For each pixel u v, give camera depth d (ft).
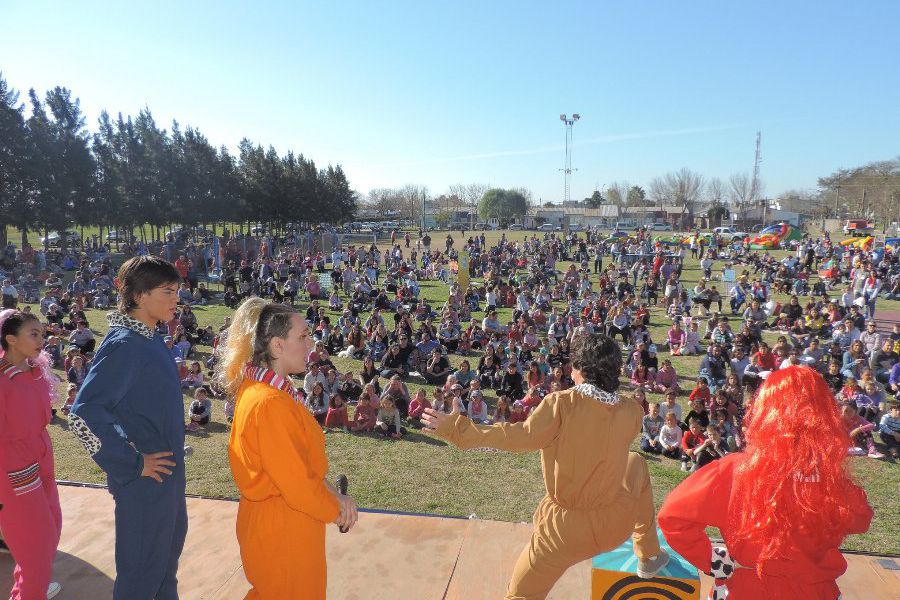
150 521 7.32
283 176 173.17
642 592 7.55
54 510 9.26
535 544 7.40
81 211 120.26
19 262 85.87
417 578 9.37
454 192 368.48
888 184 236.02
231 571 9.55
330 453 29.99
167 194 134.31
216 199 146.72
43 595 8.79
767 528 5.57
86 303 66.95
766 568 5.80
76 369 37.29
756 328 49.83
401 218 303.07
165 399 7.46
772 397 5.85
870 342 43.80
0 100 107.45
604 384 7.18
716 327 51.93
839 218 262.26
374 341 48.98
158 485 7.32
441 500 24.56
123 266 7.35
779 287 82.17
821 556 5.76
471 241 120.37
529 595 7.48
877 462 28.99
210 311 67.82
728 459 6.26
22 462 8.62
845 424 5.80
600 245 106.32
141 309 7.38
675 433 30.01
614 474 7.08
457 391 36.27
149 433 7.39
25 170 108.37
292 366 6.74
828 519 5.49
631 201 369.09
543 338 54.60
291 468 6.20
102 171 126.21
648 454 30.45
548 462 7.32
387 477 26.96
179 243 114.83
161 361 7.48
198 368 38.99
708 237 144.05
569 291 76.79
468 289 73.36
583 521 7.10
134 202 129.80
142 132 132.26
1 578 9.65
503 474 27.37
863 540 21.58
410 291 73.72
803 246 106.32
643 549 7.54
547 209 318.65
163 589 8.00
